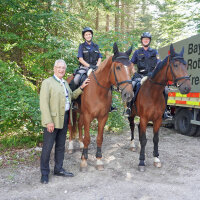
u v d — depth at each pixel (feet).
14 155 14.83
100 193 10.35
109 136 21.68
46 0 21.45
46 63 22.53
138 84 14.57
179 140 21.38
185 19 38.99
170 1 40.24
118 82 10.87
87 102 12.67
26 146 16.89
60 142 12.14
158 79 12.92
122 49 21.79
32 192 10.36
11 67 19.27
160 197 10.09
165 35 43.04
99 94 12.47
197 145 19.58
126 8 45.34
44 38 22.53
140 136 13.66
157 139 14.02
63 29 24.07
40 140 18.20
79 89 12.59
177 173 13.00
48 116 10.81
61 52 19.02
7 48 19.83
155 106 13.24
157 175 12.68
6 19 21.68
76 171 13.03
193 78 21.31
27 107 15.20
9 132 19.62
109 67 11.91
